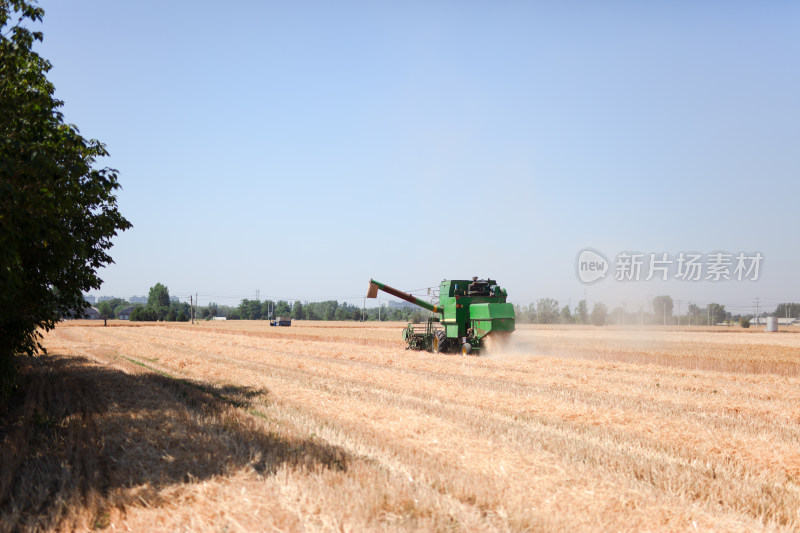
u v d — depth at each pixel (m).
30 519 5.46
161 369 19.62
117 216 12.77
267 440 8.31
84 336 41.53
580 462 7.62
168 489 6.21
